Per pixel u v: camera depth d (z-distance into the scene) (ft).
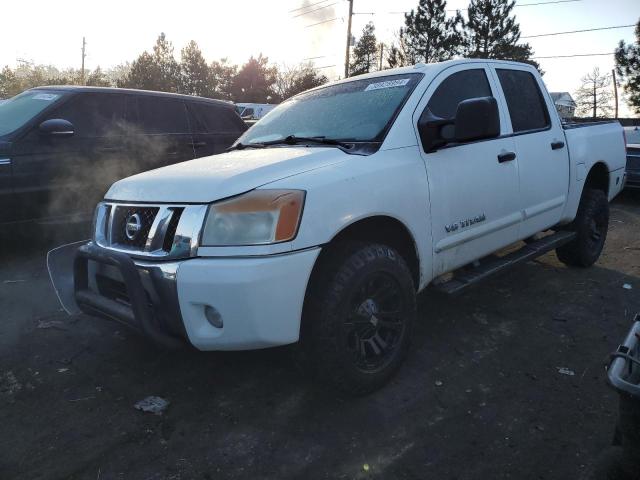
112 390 10.05
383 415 9.16
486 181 11.88
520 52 116.98
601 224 17.31
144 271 8.55
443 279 11.78
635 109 110.11
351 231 9.61
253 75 176.24
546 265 17.69
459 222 11.29
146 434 8.73
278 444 8.44
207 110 23.59
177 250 8.37
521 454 8.13
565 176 14.82
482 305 14.14
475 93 12.66
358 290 9.07
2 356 11.37
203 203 8.39
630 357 5.28
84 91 19.30
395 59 122.31
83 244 11.23
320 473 7.79
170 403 9.61
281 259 8.06
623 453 5.25
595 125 17.15
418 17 117.39
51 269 10.68
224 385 10.19
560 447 8.28
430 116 11.11
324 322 8.71
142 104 21.02
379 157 9.91
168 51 160.66
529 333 12.42
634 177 31.19
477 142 11.93
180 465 7.99
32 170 17.31
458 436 8.59
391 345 10.00
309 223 8.38
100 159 19.07
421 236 10.34
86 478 7.74
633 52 108.06
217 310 8.06
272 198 8.22
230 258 8.09
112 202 9.86
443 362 11.03
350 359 9.08
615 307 13.99
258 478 7.71
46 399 9.77
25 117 17.97
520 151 13.07
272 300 8.05
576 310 13.79
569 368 10.77
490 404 9.48
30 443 8.52
